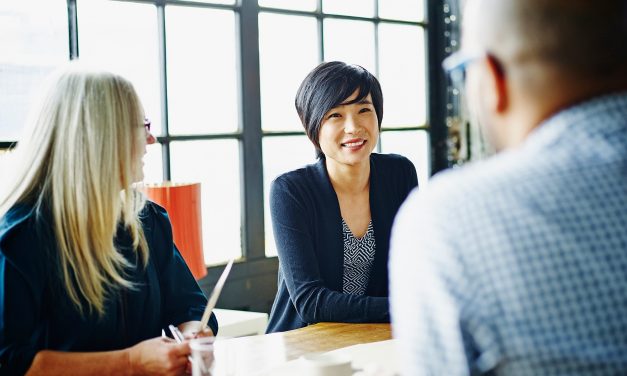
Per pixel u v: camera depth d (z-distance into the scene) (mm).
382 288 2326
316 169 2299
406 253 787
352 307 2055
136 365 1541
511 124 812
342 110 2209
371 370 1518
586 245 728
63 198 1568
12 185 1595
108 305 1630
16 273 1512
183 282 1889
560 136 773
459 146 3977
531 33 766
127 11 2830
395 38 3816
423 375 756
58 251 1567
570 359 713
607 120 763
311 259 2180
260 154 3283
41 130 1591
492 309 731
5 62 2531
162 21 2928
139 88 2889
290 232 2191
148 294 1729
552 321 718
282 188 2232
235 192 3229
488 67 801
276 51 3328
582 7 752
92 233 1586
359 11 3643
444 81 4008
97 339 1620
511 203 751
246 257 3266
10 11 2531
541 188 753
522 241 736
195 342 1499
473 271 742
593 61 758
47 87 1609
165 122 2965
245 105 3215
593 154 761
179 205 2523
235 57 3189
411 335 771
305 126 2297
